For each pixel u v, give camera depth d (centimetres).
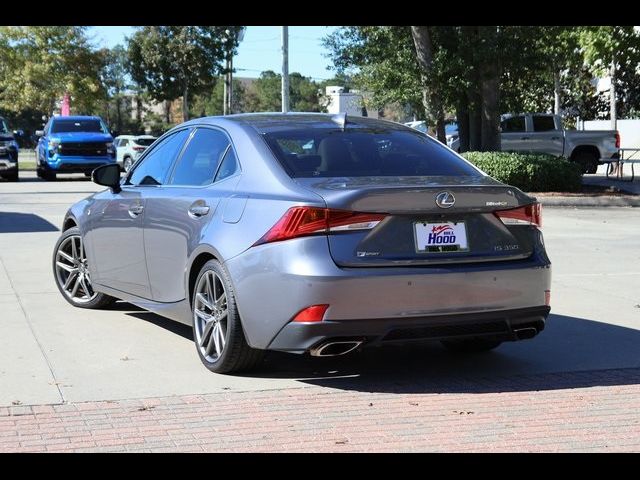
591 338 721
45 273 976
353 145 617
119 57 7438
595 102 4153
